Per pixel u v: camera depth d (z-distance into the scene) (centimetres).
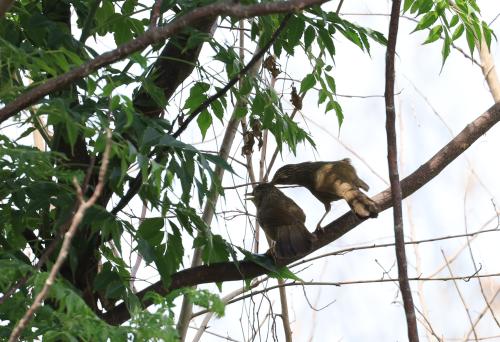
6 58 720
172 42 970
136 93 1005
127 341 632
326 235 1067
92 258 962
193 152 845
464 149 1029
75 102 902
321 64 1041
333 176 1159
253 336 1123
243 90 1016
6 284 721
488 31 1080
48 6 1023
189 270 986
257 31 1069
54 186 831
